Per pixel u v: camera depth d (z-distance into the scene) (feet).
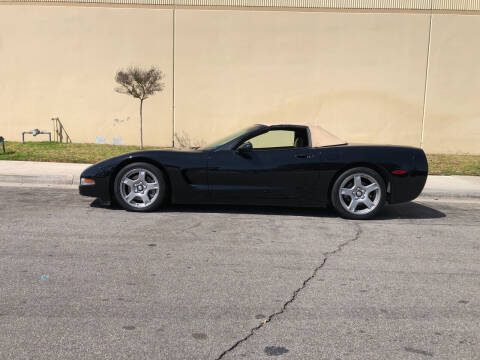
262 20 49.34
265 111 50.42
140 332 9.21
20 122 51.24
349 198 20.47
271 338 9.11
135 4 49.34
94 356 8.25
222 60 49.90
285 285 12.03
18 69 50.47
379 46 49.49
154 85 47.03
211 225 18.44
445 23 49.08
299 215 20.90
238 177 20.04
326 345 8.87
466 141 50.52
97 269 12.86
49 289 11.32
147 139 51.01
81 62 50.14
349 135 50.55
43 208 21.11
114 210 20.89
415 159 20.33
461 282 12.57
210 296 11.17
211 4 49.21
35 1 49.42
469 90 49.88
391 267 13.75
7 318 9.70
